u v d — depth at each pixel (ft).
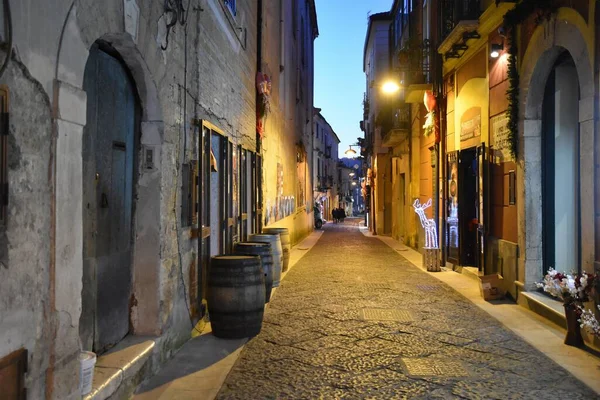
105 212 14.32
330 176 171.12
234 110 29.48
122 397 13.07
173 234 17.78
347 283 33.09
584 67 19.53
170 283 17.38
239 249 26.48
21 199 8.56
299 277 35.86
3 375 8.07
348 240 73.41
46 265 9.36
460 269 37.60
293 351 18.24
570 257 25.17
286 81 59.26
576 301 18.52
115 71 14.79
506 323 22.30
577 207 25.08
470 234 37.78
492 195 31.12
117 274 15.25
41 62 9.05
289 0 62.59
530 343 19.22
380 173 86.99
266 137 43.09
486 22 29.89
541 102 25.52
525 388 14.71
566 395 14.23
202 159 21.07
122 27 12.89
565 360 17.25
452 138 39.47
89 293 13.41
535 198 25.71
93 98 13.44
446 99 40.98
